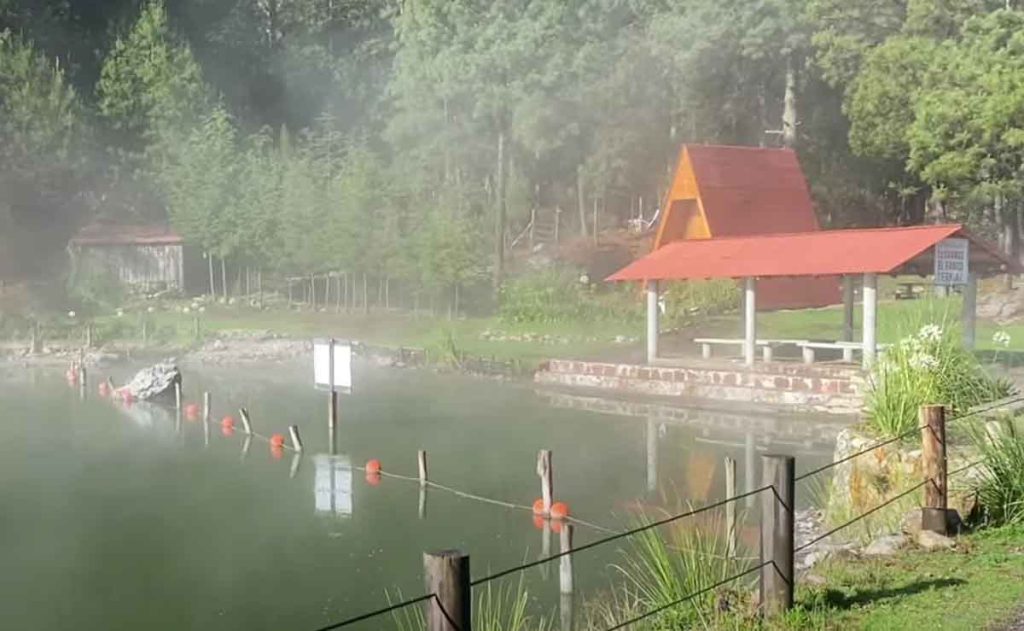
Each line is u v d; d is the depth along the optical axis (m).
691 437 23.69
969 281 26.05
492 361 37.12
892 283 42.59
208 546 15.64
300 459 22.45
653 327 32.44
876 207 55.44
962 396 14.06
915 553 9.45
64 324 49.38
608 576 13.02
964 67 35.59
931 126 36.59
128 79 66.75
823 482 17.53
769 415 26.34
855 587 8.49
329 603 12.93
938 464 9.96
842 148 54.31
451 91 51.53
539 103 49.91
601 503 17.34
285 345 45.06
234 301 55.44
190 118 65.62
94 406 31.17
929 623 7.48
